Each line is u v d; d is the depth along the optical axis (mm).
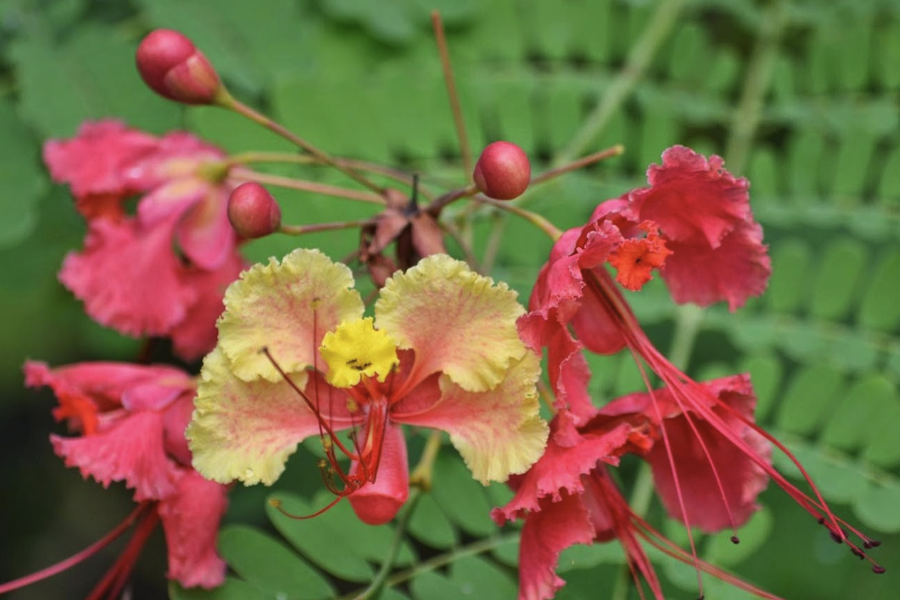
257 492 335
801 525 334
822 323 326
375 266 267
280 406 256
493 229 318
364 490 255
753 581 332
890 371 319
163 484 271
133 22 327
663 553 289
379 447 256
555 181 336
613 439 252
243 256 307
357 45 337
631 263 254
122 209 306
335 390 259
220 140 319
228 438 253
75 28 325
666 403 260
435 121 332
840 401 306
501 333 252
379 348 253
